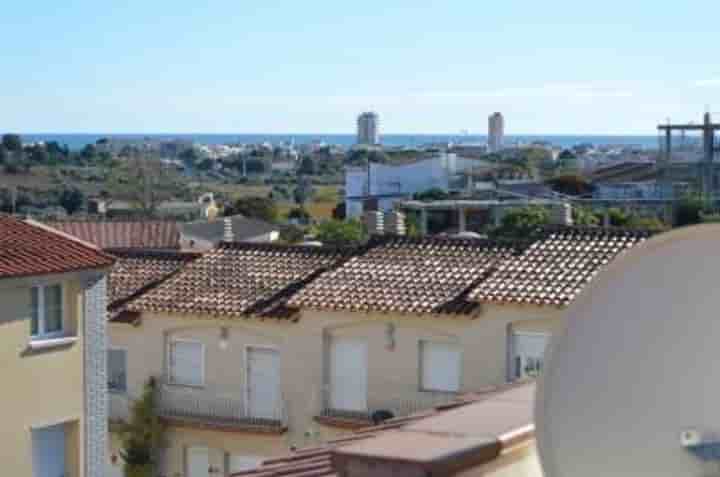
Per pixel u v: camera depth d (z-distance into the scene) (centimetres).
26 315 2772
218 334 3488
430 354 3216
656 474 566
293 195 18175
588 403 580
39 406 2811
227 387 3488
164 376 3562
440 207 8050
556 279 3112
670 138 11238
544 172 16400
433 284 3281
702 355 566
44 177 18350
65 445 2906
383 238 3612
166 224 6988
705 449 558
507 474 649
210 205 13062
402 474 578
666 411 568
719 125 10725
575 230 3366
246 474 824
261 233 7656
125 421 3559
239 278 3619
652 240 581
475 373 3130
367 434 788
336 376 3344
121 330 3606
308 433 3366
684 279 573
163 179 18438
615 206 9719
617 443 572
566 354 588
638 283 581
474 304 3128
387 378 3262
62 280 2859
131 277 3781
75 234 6506
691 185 10469
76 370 2905
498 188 11894
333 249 3669
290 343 3388
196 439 3516
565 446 581
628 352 577
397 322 3234
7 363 2733
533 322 3055
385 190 12794
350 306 3262
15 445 2758
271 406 3434
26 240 2886
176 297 3572
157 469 3566
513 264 3231
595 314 586
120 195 15412
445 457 585
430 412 856
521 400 769
